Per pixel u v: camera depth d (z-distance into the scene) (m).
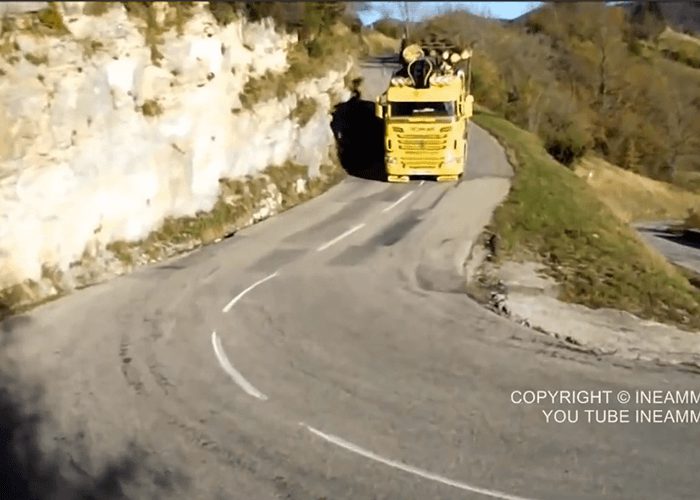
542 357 12.16
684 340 13.38
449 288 16.02
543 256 19.20
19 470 8.55
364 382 11.10
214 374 11.33
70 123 15.12
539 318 14.19
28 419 9.76
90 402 10.31
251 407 10.27
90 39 15.58
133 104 17.03
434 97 26.12
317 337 12.95
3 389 10.59
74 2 15.16
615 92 59.66
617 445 9.38
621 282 17.30
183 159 18.91
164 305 14.48
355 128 30.81
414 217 22.38
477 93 52.69
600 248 20.53
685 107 61.19
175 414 10.02
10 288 13.85
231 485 8.39
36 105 14.20
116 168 16.59
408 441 9.40
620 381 11.24
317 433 9.58
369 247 19.22
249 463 8.86
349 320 13.85
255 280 16.25
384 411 10.20
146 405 10.27
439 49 27.55
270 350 12.33
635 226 49.25
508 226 21.64
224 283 15.98
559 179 30.25
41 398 10.38
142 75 17.23
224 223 20.25
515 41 56.19
